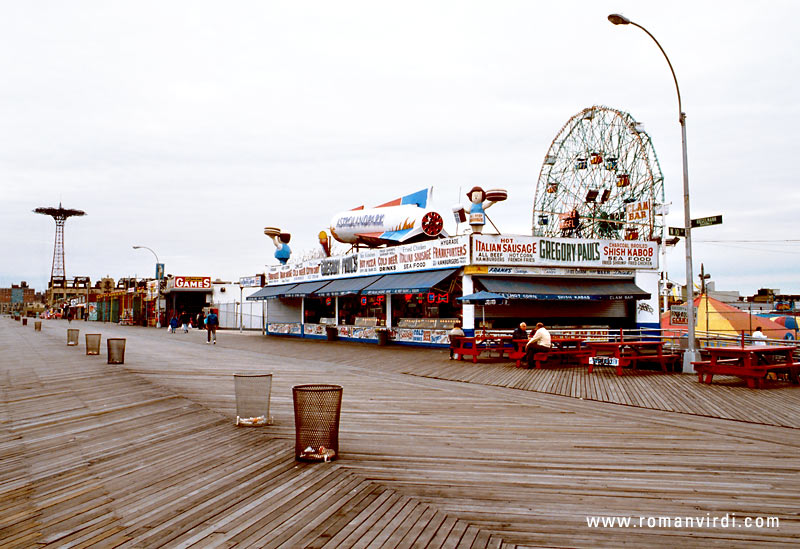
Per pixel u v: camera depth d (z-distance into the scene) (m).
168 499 5.60
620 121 36.25
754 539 4.64
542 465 6.81
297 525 4.89
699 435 8.49
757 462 6.96
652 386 13.48
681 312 35.09
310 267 37.53
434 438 8.27
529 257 24.75
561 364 18.58
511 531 4.79
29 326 69.81
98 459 7.15
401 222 32.22
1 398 11.84
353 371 17.47
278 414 10.15
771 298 65.81
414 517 5.08
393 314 30.28
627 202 35.56
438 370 17.53
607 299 27.42
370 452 7.41
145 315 71.62
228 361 20.86
